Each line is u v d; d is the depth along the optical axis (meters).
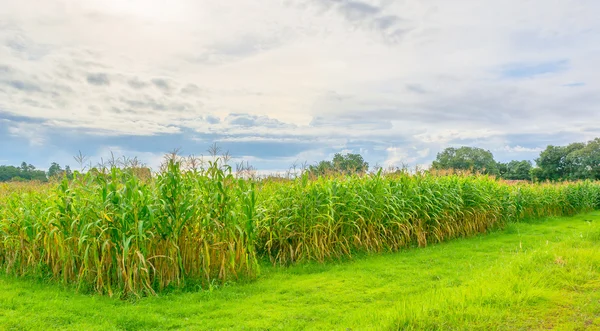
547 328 5.73
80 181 8.94
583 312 6.25
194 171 9.28
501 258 11.12
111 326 6.40
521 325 5.80
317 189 11.58
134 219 8.21
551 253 9.54
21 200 10.90
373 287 8.70
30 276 9.48
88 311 7.06
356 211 11.98
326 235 11.27
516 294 6.84
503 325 5.78
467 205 15.77
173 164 8.60
